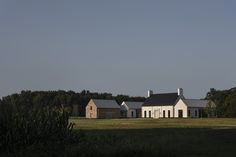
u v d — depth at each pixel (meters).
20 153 22.77
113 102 167.88
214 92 148.25
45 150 22.98
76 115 174.12
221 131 42.16
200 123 73.12
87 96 192.38
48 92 173.25
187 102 152.50
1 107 26.20
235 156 23.52
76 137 26.34
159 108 159.62
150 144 26.45
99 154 21.88
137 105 174.88
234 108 129.75
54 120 26.27
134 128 55.06
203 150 25.81
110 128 55.53
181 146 27.31
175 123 73.81
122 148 23.09
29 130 25.36
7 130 24.98
